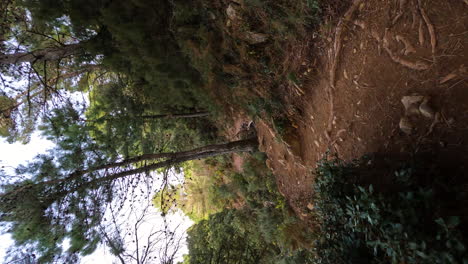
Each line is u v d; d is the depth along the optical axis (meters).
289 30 4.51
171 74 5.90
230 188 9.42
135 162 6.47
